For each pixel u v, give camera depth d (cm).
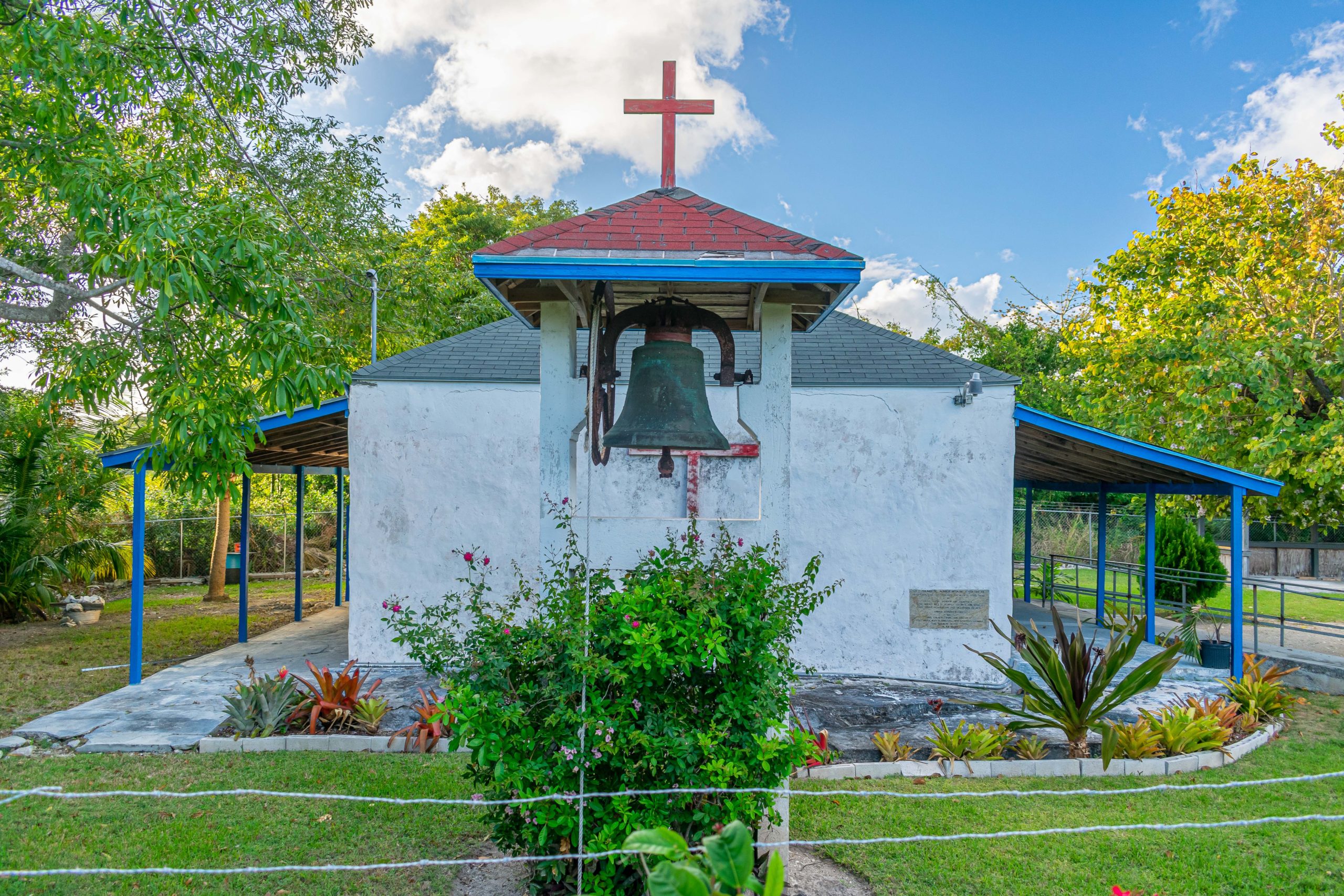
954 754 625
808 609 416
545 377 432
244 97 948
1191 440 1257
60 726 704
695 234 390
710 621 362
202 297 639
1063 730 669
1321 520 1274
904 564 927
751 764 383
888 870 448
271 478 2131
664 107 469
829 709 789
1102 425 1454
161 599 1584
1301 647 1164
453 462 970
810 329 527
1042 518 1902
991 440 923
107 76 751
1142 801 551
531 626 384
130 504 1697
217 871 355
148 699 806
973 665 911
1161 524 1402
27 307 904
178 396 682
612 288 434
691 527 434
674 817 373
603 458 432
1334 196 1221
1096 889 429
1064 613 1402
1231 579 936
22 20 690
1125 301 1530
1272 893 428
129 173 709
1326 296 1239
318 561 2022
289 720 692
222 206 695
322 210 1458
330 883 431
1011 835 401
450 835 486
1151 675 614
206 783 567
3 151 789
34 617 1358
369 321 1574
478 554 964
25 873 327
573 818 371
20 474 1369
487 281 380
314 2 1143
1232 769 626
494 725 370
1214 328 1250
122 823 500
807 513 936
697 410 380
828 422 937
